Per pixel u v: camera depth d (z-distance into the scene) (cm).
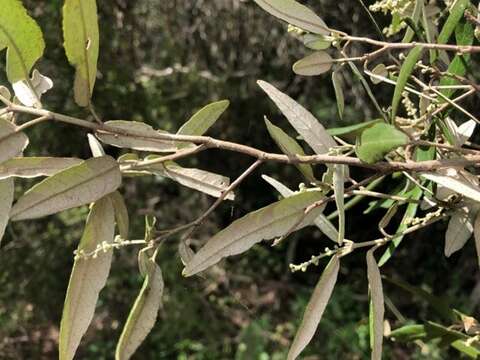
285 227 37
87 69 34
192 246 198
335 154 40
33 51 34
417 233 205
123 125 36
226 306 212
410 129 44
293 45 183
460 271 203
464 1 42
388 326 54
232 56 191
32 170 33
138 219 193
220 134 200
